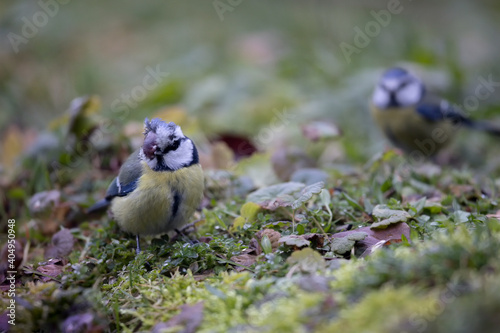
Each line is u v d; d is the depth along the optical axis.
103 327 5.64
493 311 4.16
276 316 4.84
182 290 6.02
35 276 7.10
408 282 4.74
